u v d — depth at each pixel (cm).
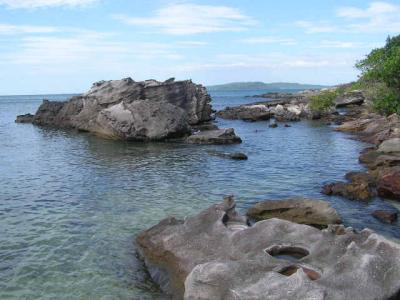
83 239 1816
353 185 2464
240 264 1191
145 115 4919
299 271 1088
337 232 1374
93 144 4650
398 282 1069
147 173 3116
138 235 1755
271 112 8175
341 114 8069
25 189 2669
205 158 3722
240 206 2272
